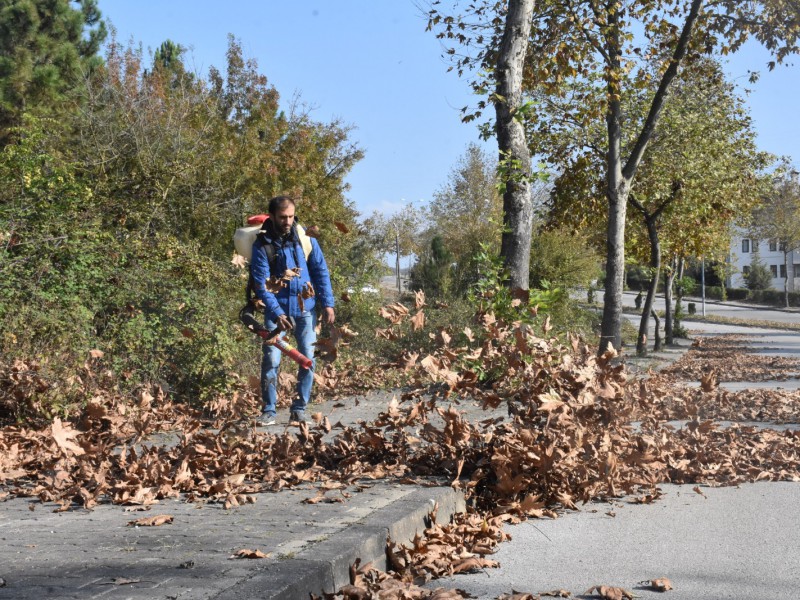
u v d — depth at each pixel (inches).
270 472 221.3
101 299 375.2
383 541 162.7
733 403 464.4
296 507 186.9
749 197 1131.9
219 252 676.1
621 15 658.8
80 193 498.0
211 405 352.2
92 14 1157.1
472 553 179.3
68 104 1026.1
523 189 519.2
